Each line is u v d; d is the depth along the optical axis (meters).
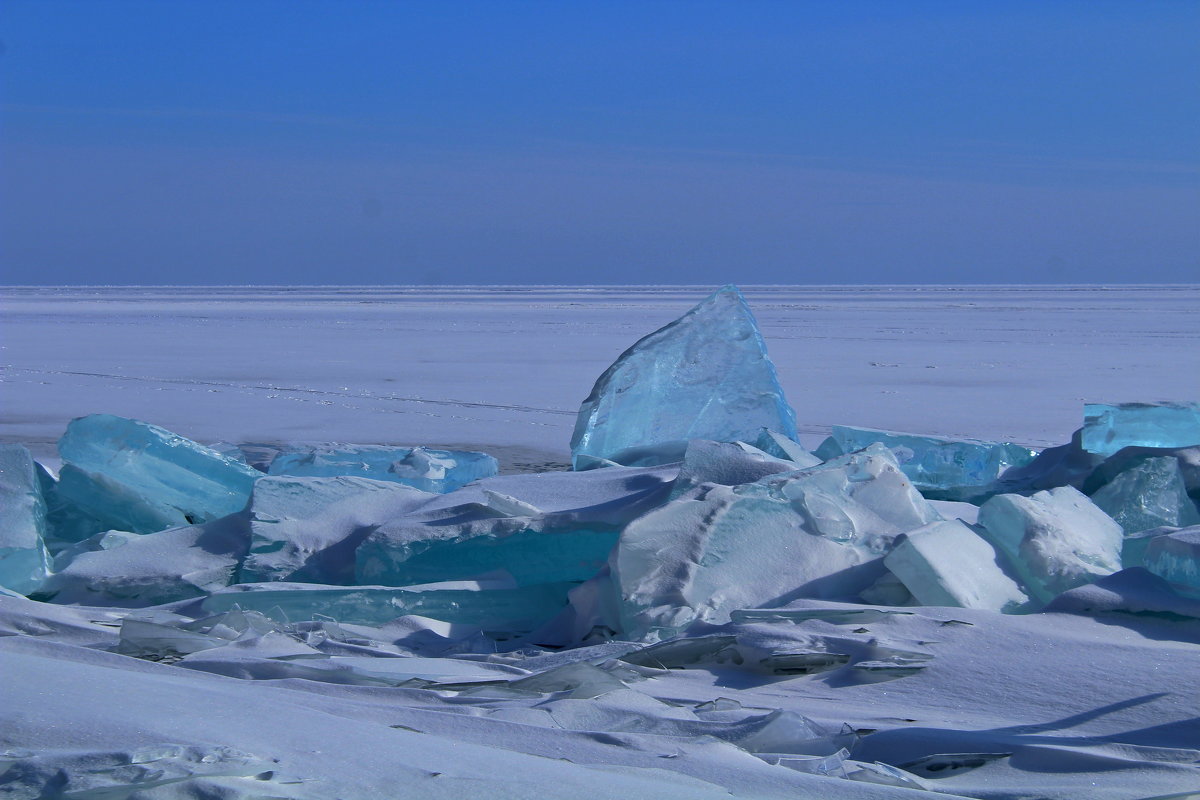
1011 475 7.64
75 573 5.54
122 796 1.80
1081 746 2.95
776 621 4.20
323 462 7.49
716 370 7.90
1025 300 92.19
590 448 7.61
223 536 5.96
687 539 4.76
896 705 3.44
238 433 13.60
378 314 59.91
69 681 2.50
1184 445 6.96
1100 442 7.10
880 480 5.14
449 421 15.02
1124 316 57.84
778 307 74.19
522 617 5.21
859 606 4.37
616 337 38.41
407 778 2.02
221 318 53.06
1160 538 4.62
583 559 5.45
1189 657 3.71
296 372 23.36
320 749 2.16
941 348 32.56
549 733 2.75
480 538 5.40
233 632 4.39
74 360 26.22
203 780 1.88
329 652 4.29
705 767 2.52
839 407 17.25
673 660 4.03
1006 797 2.59
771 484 5.01
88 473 6.66
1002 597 4.60
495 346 33.06
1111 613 4.24
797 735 2.96
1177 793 2.55
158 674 3.27
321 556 5.67
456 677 3.76
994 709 3.36
